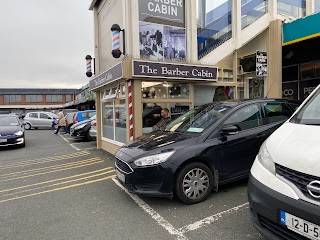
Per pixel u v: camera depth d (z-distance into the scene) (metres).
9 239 3.40
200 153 4.14
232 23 8.84
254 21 9.16
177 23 7.87
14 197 5.05
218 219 3.64
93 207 4.35
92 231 3.52
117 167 4.55
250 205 2.73
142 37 7.29
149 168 3.96
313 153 2.28
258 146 4.67
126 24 7.07
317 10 10.95
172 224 3.58
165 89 7.52
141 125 7.05
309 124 2.84
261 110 4.96
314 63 11.29
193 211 3.93
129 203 4.44
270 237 2.46
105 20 9.09
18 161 8.75
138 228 3.53
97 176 6.31
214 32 8.54
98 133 10.38
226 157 4.39
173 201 4.34
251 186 2.73
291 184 2.33
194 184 4.15
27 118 23.36
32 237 3.43
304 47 9.61
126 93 7.16
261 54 9.03
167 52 7.69
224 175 4.39
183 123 5.08
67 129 18.14
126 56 7.01
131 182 4.09
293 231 2.25
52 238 3.38
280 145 2.64
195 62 7.92
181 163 4.00
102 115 10.10
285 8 9.96
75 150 10.45
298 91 12.00
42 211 4.29
